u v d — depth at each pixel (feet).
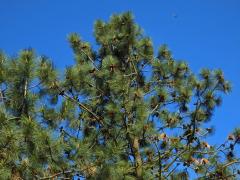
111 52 41.60
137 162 33.45
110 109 32.14
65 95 32.94
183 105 37.70
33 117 28.68
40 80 29.32
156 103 36.83
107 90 36.09
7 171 24.80
